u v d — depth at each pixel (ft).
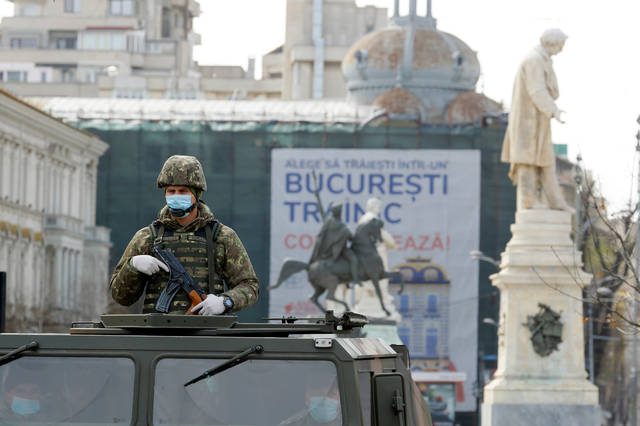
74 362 30.96
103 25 563.89
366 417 30.89
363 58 340.18
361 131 323.98
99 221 327.88
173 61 558.15
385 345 34.09
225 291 35.68
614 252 114.52
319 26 520.42
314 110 336.70
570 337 161.07
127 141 327.47
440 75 338.54
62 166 310.65
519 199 165.27
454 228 321.11
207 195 325.21
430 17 348.18
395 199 322.96
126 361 30.83
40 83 516.73
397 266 320.50
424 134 323.16
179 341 30.73
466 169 321.93
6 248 277.44
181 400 30.58
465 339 317.83
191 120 327.06
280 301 318.86
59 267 303.48
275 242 323.16
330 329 32.68
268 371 30.50
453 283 319.27
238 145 325.42
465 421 315.37
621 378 264.93
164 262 33.86
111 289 35.04
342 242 205.16
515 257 161.17
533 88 161.79
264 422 30.35
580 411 159.74
